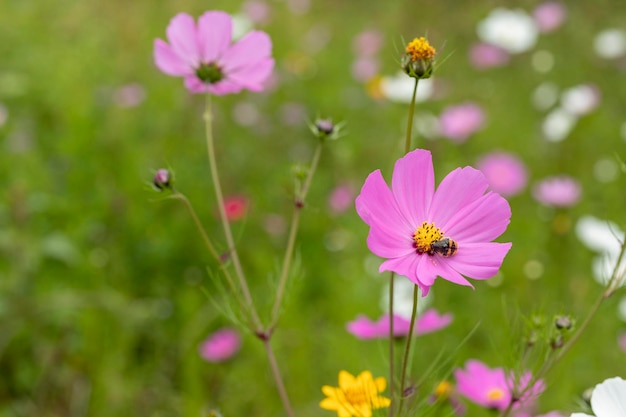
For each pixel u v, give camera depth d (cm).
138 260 186
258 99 285
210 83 102
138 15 345
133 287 181
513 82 318
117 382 149
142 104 265
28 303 160
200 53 102
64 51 306
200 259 191
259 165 239
